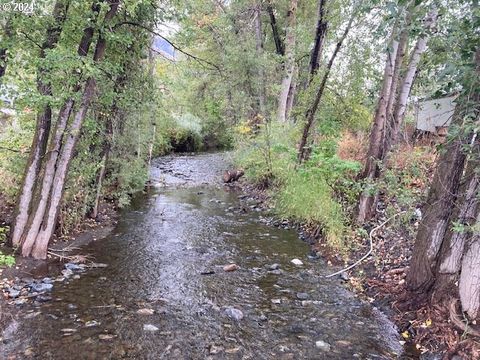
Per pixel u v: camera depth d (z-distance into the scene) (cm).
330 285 610
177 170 1853
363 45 958
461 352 394
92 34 628
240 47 1526
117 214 1009
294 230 920
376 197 802
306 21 1641
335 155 942
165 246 771
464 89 397
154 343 423
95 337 428
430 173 750
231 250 766
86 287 559
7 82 623
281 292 578
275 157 1316
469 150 399
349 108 1127
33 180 644
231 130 1867
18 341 411
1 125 833
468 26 392
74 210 805
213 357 404
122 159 1071
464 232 441
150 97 926
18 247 621
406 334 457
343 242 751
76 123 634
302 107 1225
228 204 1205
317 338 451
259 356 410
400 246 667
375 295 561
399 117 845
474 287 421
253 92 1659
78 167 785
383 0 616
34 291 531
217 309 514
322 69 1159
